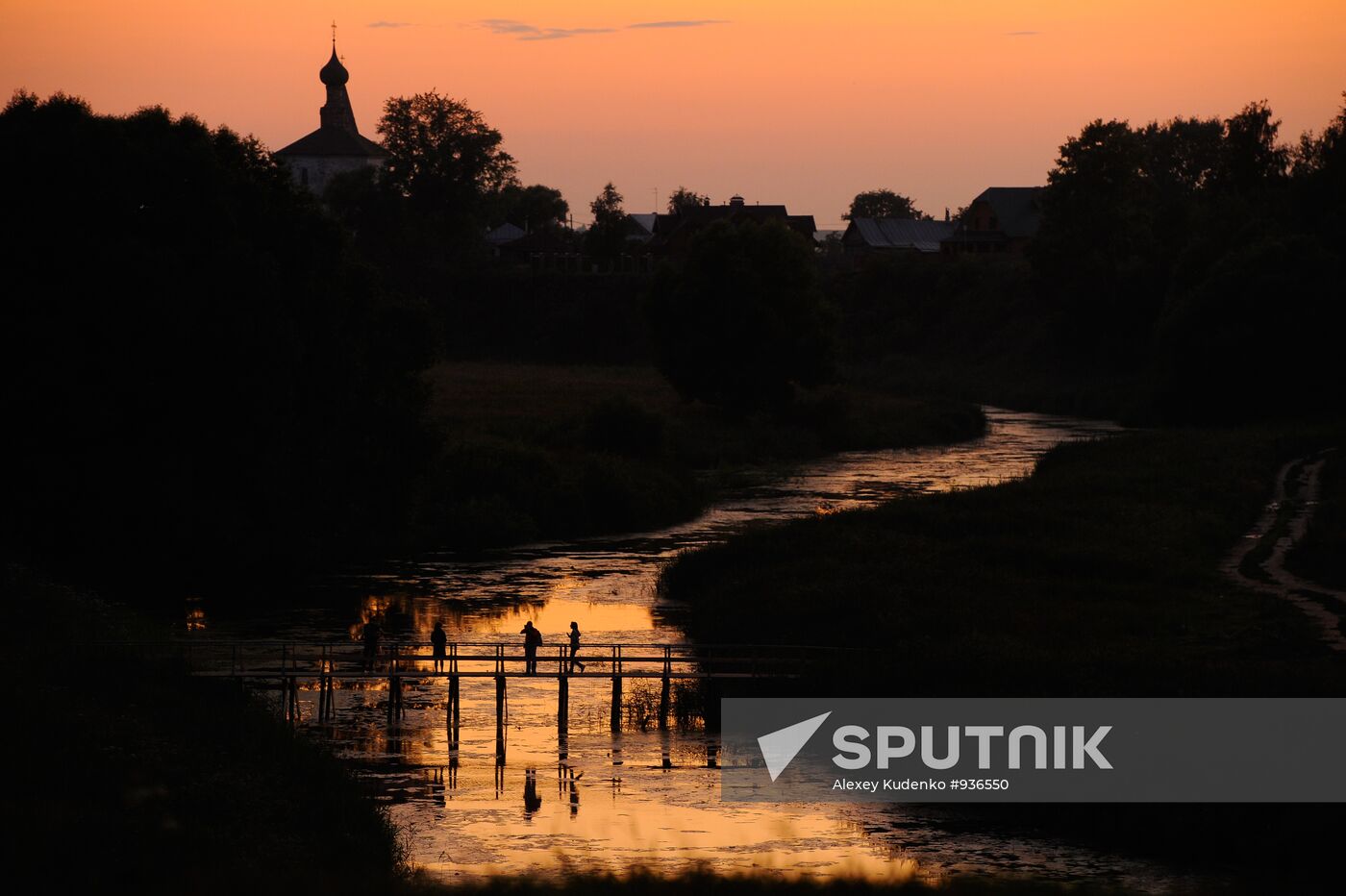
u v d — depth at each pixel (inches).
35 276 5565.9
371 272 7081.7
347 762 3897.6
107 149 5728.3
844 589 5152.6
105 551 5900.6
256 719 3860.7
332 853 3097.9
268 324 5900.6
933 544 5949.8
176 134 6210.6
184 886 2827.3
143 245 5629.9
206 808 3233.3
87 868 2886.3
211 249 5876.0
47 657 4143.7
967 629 4665.4
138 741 3570.4
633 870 3075.8
